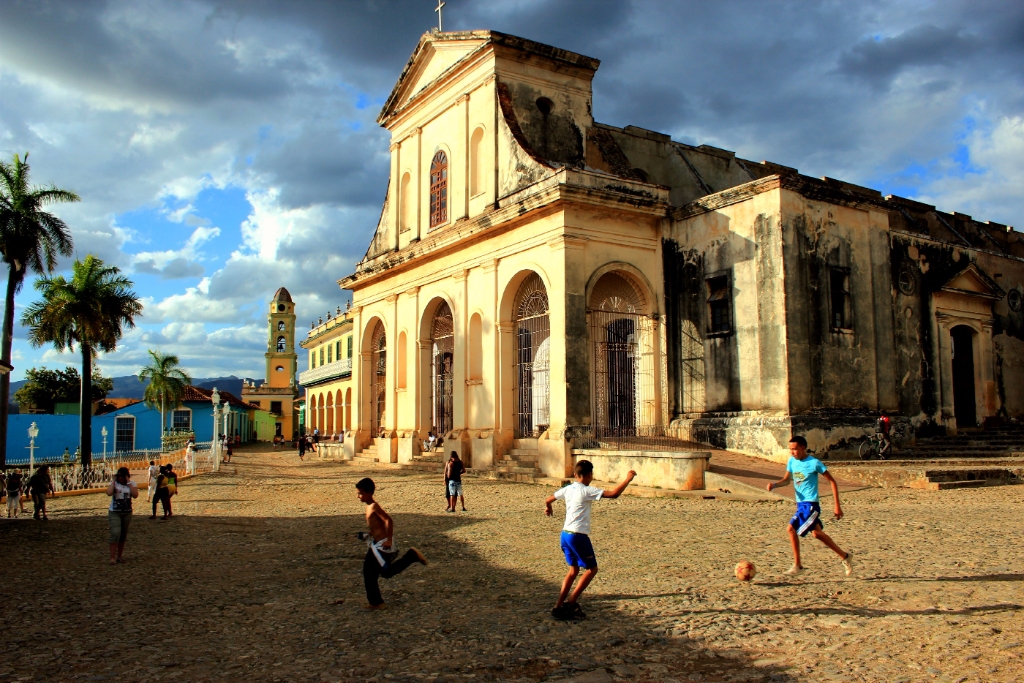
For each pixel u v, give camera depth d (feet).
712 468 52.85
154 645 20.63
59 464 116.06
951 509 40.63
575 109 76.59
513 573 28.81
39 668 18.62
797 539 26.35
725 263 64.13
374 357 98.48
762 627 20.44
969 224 94.02
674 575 26.96
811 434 58.18
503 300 69.82
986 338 77.00
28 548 38.42
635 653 18.76
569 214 63.00
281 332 248.11
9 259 86.84
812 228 61.98
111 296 106.73
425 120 85.46
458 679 17.29
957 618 20.59
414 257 82.58
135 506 56.54
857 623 20.51
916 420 68.49
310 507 52.90
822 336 61.26
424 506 50.42
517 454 66.95
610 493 22.33
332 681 17.34
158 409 152.46
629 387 68.44
